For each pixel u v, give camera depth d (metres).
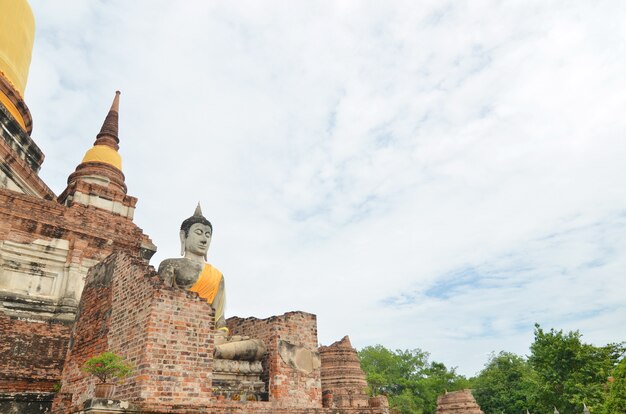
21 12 27.42
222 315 16.02
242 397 12.41
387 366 67.00
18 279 19.28
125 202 24.91
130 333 11.13
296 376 13.32
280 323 13.63
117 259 13.12
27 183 23.72
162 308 10.75
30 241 19.89
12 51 26.39
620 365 26.64
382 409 12.70
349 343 32.81
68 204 23.70
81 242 21.05
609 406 26.72
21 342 14.21
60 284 20.17
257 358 13.32
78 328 14.09
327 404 13.82
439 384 63.59
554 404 42.38
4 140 22.33
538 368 44.31
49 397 12.52
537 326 45.12
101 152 29.38
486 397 58.88
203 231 17.06
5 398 11.91
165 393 10.15
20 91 26.66
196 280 15.55
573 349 41.84
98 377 10.97
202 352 11.03
